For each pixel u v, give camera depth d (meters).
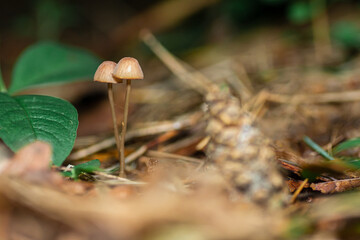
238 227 0.23
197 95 0.43
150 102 0.45
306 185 0.27
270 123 0.35
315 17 0.54
